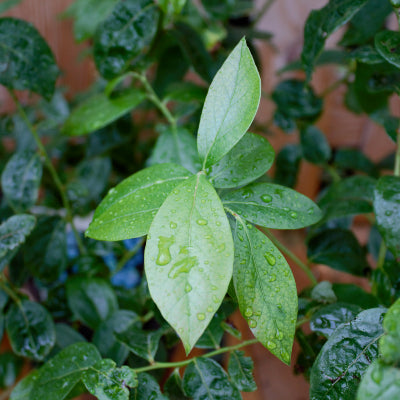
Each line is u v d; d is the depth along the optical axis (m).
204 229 0.28
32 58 0.39
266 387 0.46
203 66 0.42
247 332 0.51
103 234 0.29
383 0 0.38
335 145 0.73
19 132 0.55
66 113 0.56
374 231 0.45
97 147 0.52
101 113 0.40
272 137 0.72
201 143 0.29
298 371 0.35
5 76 0.39
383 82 0.38
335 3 0.34
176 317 0.27
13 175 0.41
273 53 0.69
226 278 0.27
